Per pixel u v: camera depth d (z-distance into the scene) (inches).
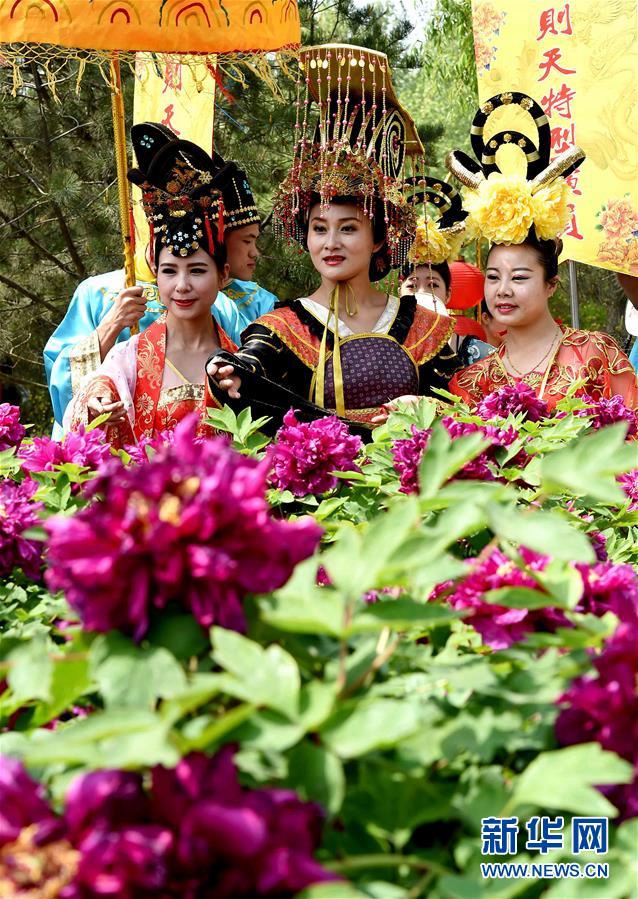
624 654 33.4
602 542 67.7
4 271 325.4
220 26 112.4
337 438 78.3
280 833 28.5
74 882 26.8
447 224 132.0
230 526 33.4
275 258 299.0
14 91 124.2
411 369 117.0
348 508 72.9
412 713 30.7
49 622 56.5
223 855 27.7
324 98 115.3
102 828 28.1
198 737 29.7
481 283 177.2
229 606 33.0
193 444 35.5
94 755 28.4
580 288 470.3
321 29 323.0
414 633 46.6
